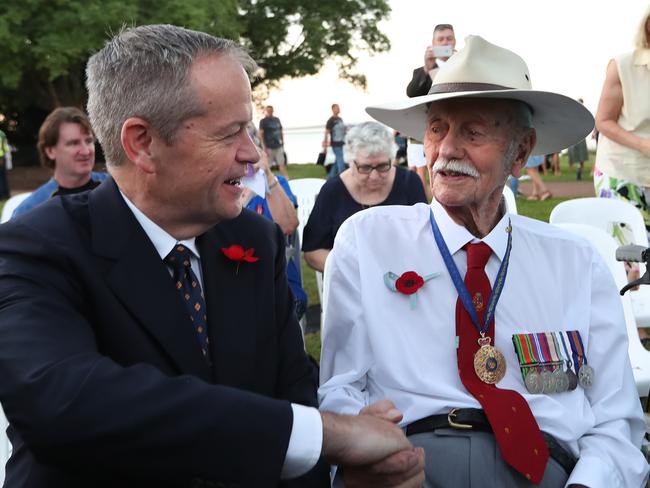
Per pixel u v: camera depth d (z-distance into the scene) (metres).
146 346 1.63
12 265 1.56
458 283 2.15
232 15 26.11
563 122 2.28
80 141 4.11
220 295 1.78
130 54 1.60
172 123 1.58
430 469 2.01
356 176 4.28
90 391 1.36
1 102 27.78
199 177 1.62
